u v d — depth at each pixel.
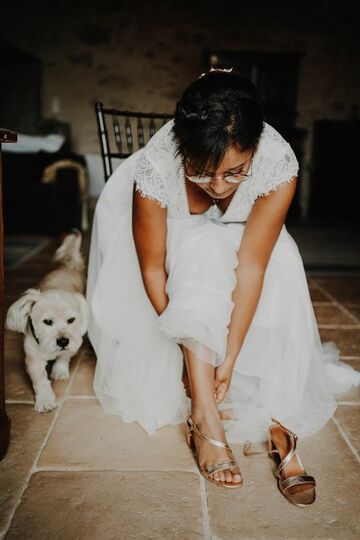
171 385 1.55
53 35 8.85
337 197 9.38
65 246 2.32
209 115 1.10
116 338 1.65
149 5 8.88
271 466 1.37
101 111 2.19
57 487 1.25
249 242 1.44
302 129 9.34
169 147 1.38
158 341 1.55
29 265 4.10
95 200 7.94
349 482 1.30
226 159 1.14
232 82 1.15
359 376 1.89
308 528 1.13
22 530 1.10
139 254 1.49
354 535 1.12
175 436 1.51
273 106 9.33
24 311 1.72
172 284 1.38
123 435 1.51
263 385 1.55
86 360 2.09
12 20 8.77
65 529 1.11
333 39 9.15
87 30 8.88
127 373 1.60
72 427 1.54
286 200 1.43
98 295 1.66
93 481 1.28
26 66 8.69
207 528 1.12
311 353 1.61
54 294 1.77
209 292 1.31
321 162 9.35
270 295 1.51
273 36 9.13
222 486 1.27
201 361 1.34
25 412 1.64
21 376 1.93
